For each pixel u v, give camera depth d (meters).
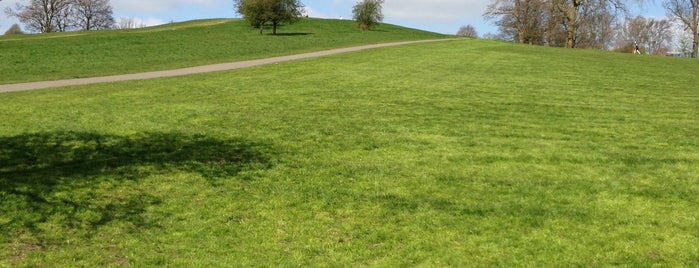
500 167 8.97
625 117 13.51
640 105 15.38
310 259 5.77
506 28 68.00
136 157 9.04
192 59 29.78
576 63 27.23
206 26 65.81
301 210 7.03
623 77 22.09
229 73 21.91
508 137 11.10
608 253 5.89
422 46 37.50
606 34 72.56
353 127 11.76
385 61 26.36
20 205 6.79
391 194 7.62
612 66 26.48
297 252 5.91
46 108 13.38
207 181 7.98
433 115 13.24
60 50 34.84
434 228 6.51
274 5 51.97
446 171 8.71
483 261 5.72
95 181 7.77
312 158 9.31
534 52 34.00
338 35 52.69
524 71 23.11
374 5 61.81
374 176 8.39
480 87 18.11
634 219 6.80
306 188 7.80
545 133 11.54
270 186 7.85
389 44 40.50
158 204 7.10
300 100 15.04
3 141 9.88
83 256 5.69
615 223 6.68
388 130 11.54
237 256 5.79
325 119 12.54
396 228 6.52
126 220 6.58
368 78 19.89
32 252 5.74
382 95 16.09
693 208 7.17
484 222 6.68
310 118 12.62
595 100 16.06
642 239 6.23
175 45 38.97
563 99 16.06
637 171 8.83
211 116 12.61
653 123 12.82
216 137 10.55
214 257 5.76
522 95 16.61
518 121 12.75
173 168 8.49
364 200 7.39
